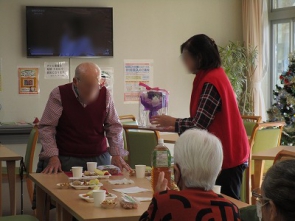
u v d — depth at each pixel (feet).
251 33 25.94
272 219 4.57
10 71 23.70
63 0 24.14
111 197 9.02
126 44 25.04
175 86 25.66
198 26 25.91
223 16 26.23
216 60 10.30
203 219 6.38
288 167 4.55
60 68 24.27
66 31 23.97
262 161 15.89
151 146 16.88
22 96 23.86
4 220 10.85
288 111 21.12
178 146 6.79
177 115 25.72
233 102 10.30
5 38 23.61
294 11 25.48
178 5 25.59
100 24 24.34
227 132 10.12
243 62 25.82
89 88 12.15
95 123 12.76
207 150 6.63
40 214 11.75
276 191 4.50
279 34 26.45
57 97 12.63
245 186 16.11
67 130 12.69
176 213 6.46
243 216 7.12
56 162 12.17
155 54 25.39
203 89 10.18
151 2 25.25
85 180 10.76
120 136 13.12
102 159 12.92
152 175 9.20
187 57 10.43
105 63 24.86
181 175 6.75
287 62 26.11
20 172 15.53
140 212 8.23
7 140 22.89
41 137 12.57
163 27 25.44
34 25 23.59
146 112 11.82
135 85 25.20
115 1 24.81
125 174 11.81
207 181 6.66
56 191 9.87
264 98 27.12
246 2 26.05
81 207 8.59
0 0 23.52
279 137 18.08
